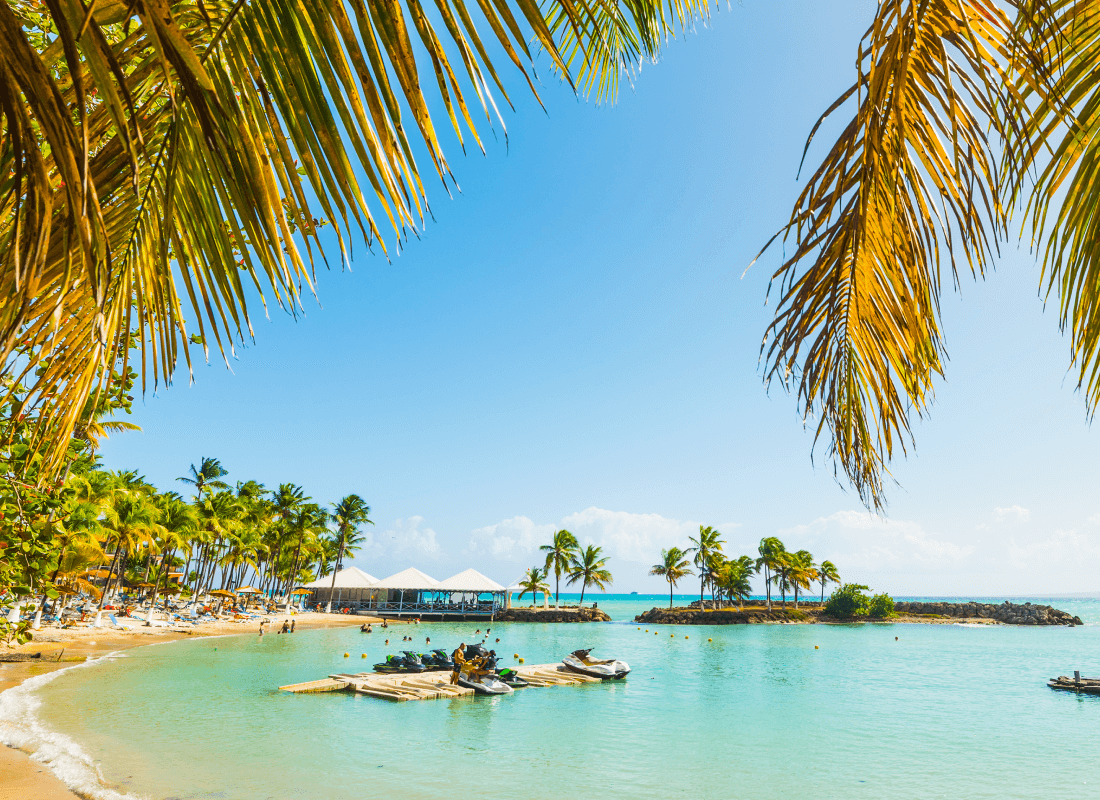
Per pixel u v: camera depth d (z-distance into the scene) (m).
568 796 11.38
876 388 2.00
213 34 1.25
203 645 36.72
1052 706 22.22
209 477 63.31
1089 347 1.79
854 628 72.81
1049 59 1.59
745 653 41.75
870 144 1.66
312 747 13.80
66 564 27.12
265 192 1.21
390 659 24.66
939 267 1.78
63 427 1.78
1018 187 1.61
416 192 1.10
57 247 1.47
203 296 1.47
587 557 78.38
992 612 92.31
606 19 2.71
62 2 0.87
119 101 0.91
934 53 1.67
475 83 1.05
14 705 16.75
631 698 21.81
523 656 37.34
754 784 12.45
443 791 11.30
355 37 1.10
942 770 13.77
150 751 12.87
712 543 78.44
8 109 0.90
